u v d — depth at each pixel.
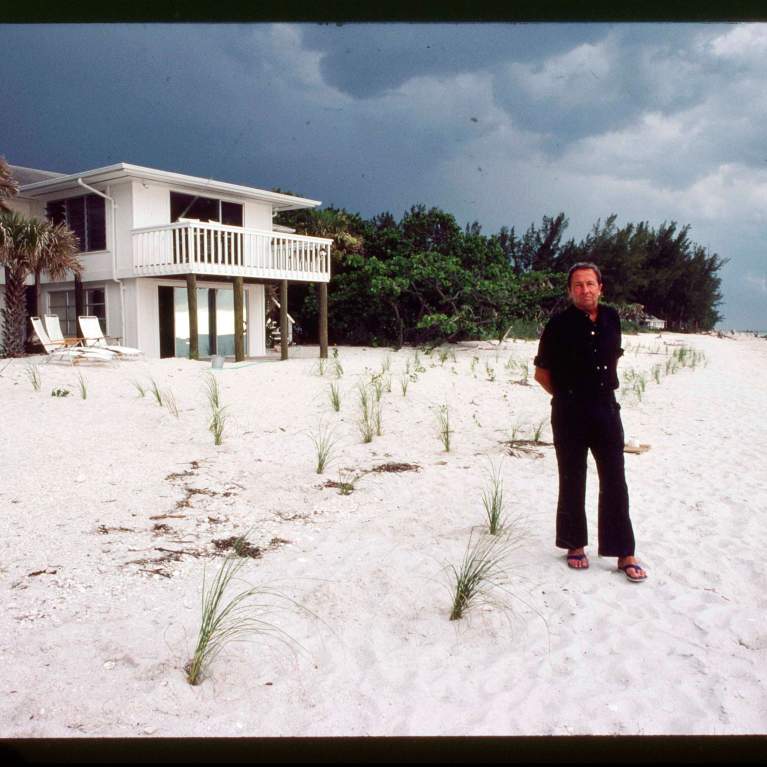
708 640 3.58
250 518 5.60
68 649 3.27
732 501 6.13
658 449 8.47
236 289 17.98
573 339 4.41
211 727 2.73
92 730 2.66
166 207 18.69
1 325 17.88
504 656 3.42
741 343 36.41
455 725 2.80
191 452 7.95
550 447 8.66
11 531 5.01
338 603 3.95
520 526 5.45
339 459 7.83
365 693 3.04
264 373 14.58
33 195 19.58
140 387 11.70
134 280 18.33
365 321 24.91
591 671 3.27
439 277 21.47
